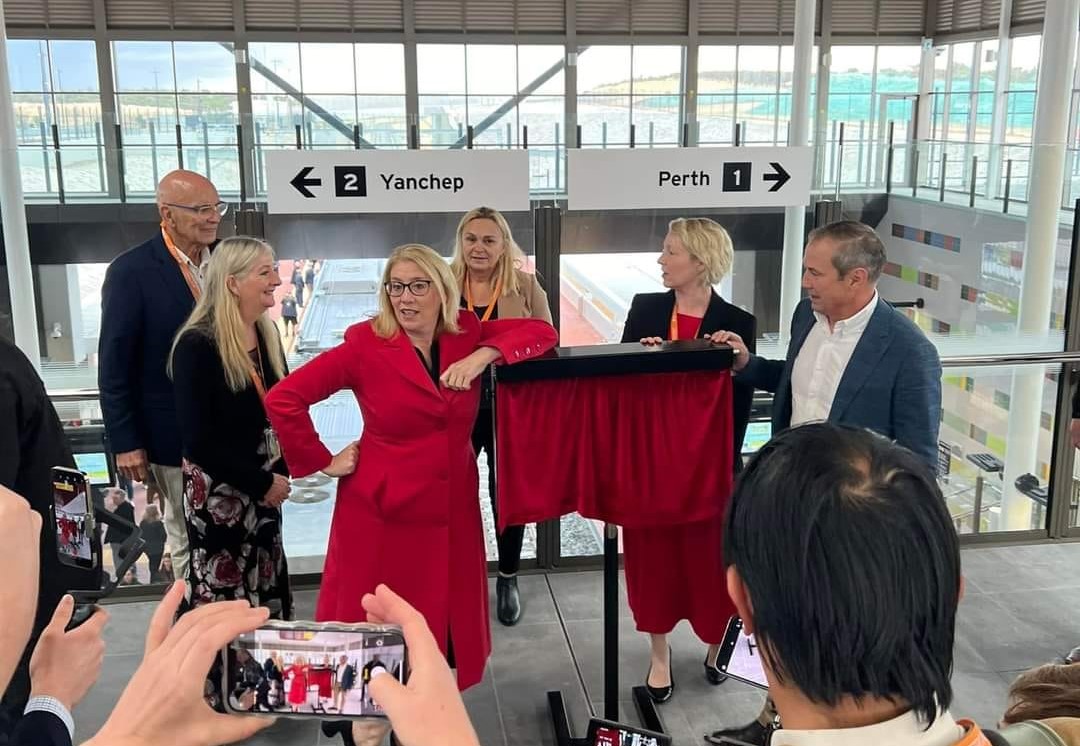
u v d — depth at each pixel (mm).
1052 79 4750
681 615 2984
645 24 14188
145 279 3035
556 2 13898
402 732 708
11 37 12953
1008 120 8570
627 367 2449
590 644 3416
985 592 3760
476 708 3053
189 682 725
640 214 3529
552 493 2549
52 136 5344
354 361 2438
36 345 3576
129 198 3594
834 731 728
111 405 3074
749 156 3500
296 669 892
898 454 789
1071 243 3861
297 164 3359
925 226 3744
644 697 3008
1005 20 13078
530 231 3588
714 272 3041
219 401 2717
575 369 2432
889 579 709
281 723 2877
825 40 14594
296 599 3773
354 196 3408
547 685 3174
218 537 2795
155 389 3123
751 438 3633
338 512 2568
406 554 2512
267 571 2963
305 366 2453
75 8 13008
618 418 2512
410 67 13836
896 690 723
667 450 2551
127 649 3320
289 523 3795
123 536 2012
